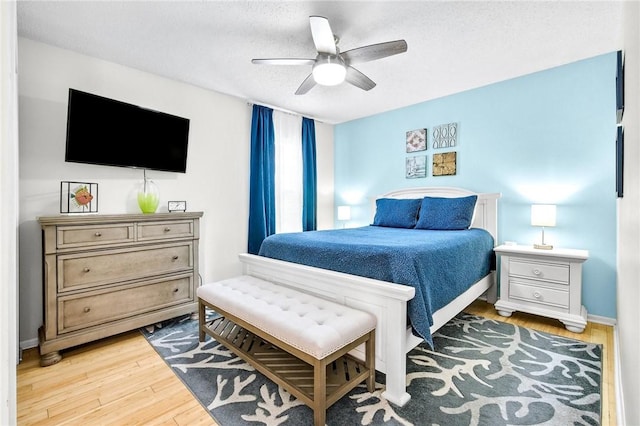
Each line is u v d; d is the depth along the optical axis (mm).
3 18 554
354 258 1999
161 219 2635
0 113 561
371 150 4590
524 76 3174
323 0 1954
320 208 4945
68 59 2555
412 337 1802
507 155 3309
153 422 1530
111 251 2359
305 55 2670
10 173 629
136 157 2828
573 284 2559
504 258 2906
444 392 1734
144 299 2531
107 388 1812
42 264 2365
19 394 1754
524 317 2895
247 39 2418
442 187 3777
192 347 2314
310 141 4621
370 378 1734
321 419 1419
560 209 2982
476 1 1978
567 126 2936
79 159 2498
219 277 3613
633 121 1210
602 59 2746
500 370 1957
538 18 2158
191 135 3342
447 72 3070
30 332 2361
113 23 2191
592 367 1979
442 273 2047
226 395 1734
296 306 1854
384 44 2047
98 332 2273
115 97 2805
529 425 1475
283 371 1759
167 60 2764
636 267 1074
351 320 1631
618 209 2377
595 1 1971
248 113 3883
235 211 3756
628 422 1182
